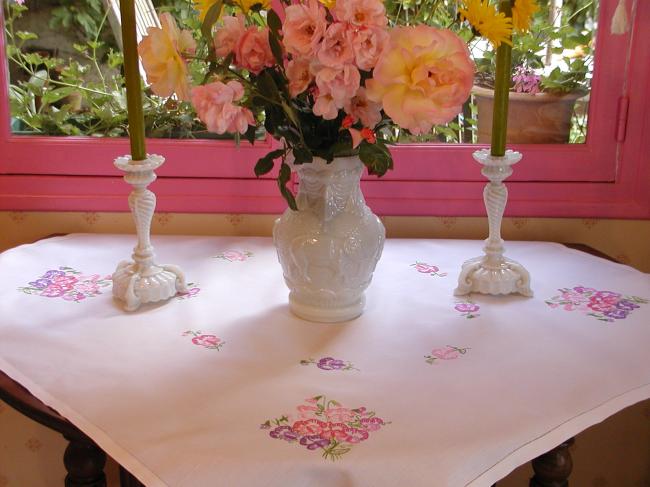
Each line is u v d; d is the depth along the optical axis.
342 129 0.93
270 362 0.94
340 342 1.00
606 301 1.14
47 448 1.60
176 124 1.49
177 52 0.95
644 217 1.47
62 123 1.50
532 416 0.81
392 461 0.73
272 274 1.26
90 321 1.05
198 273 1.26
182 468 0.72
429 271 1.28
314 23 0.87
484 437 0.77
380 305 1.13
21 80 1.47
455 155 1.46
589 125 1.46
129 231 1.51
